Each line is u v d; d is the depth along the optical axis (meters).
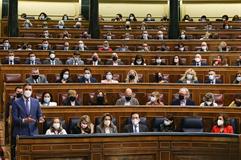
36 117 11.23
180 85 15.10
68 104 13.62
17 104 11.15
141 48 21.48
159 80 17.00
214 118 13.00
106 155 9.52
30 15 32.00
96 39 21.94
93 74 16.98
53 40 21.64
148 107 12.97
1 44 21.45
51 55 18.39
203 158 9.65
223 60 19.42
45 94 13.47
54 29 24.59
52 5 32.31
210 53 19.50
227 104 15.13
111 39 22.53
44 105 13.16
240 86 15.12
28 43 21.67
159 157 9.70
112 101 14.89
